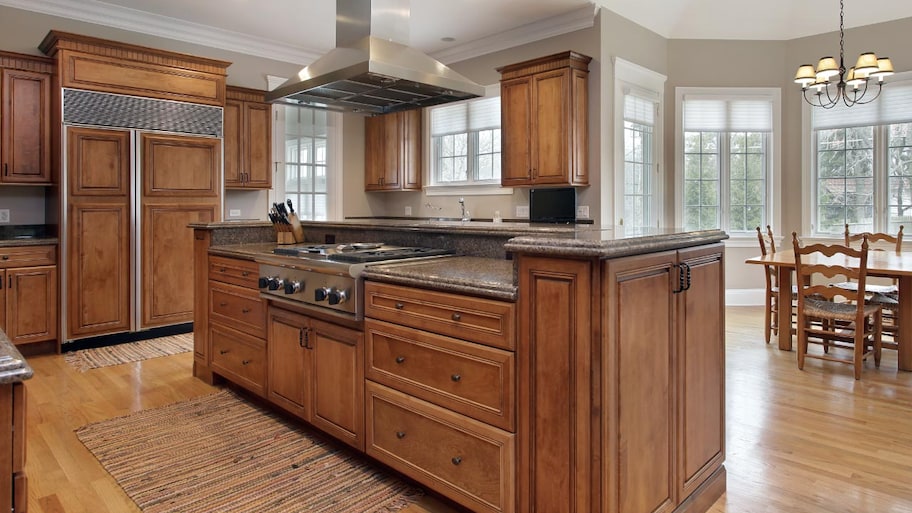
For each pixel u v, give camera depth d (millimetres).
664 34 5832
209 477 2283
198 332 3574
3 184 4242
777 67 5973
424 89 3219
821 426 2783
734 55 5965
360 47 3018
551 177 4879
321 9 4859
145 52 4516
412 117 6512
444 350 1910
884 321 4785
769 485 2207
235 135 5391
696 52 5949
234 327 3166
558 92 4816
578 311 1545
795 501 2084
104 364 3932
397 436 2113
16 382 819
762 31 5871
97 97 4312
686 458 1932
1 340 932
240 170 5426
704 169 6113
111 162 4402
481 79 5961
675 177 6004
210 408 3066
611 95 5062
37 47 4508
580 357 1546
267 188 5637
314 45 5926
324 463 2408
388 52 2982
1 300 4000
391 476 2293
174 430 2762
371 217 6961
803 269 3732
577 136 4840
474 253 2635
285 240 3533
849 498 2102
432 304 1951
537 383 1651
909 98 5320
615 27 5098
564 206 5164
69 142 4203
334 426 2428
